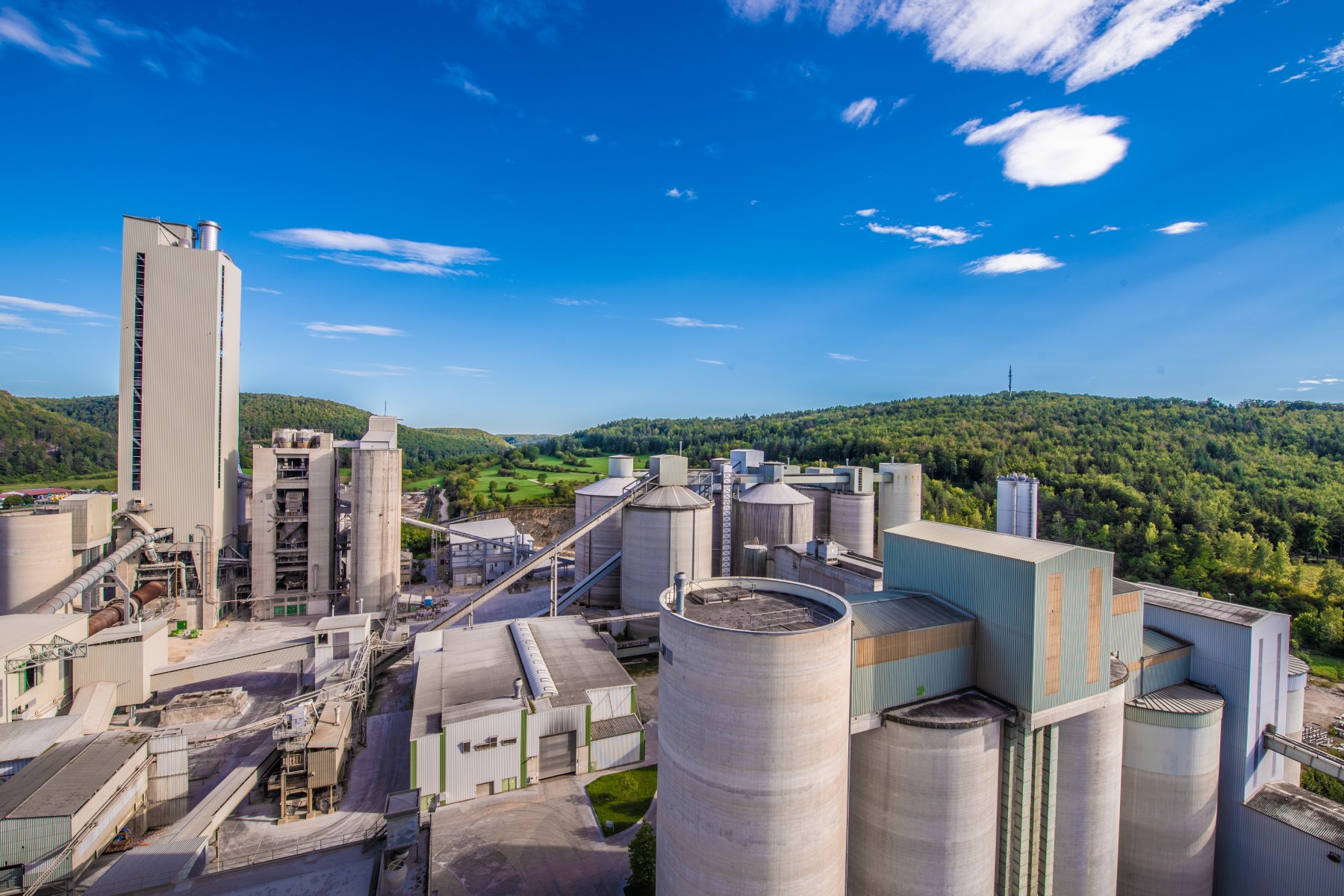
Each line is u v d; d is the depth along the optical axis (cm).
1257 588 10125
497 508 16362
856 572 5938
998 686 3419
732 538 8406
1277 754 4378
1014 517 7000
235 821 4066
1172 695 4194
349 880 3050
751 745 2594
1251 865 4097
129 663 5284
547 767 4691
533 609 9031
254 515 8325
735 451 9444
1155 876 4025
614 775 4766
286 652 5831
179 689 6000
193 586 7925
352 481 8344
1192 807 3975
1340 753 5116
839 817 2795
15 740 4034
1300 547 12338
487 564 10562
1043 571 3256
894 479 9369
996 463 17000
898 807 3184
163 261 7725
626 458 9125
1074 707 3431
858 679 3159
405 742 5100
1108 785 3681
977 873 3209
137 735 4044
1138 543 12088
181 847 3362
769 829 2614
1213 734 4019
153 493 7731
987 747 3203
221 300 8106
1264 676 4225
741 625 3036
